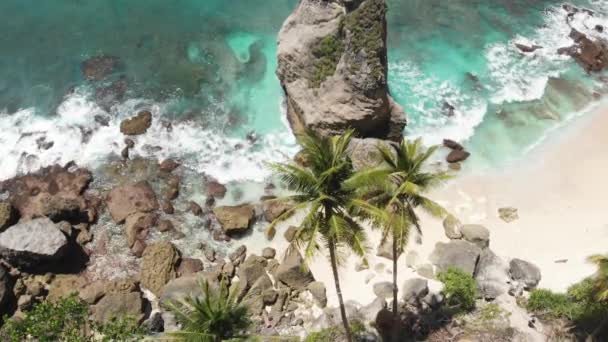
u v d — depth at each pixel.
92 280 37.72
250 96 49.09
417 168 27.30
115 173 43.28
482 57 53.84
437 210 27.52
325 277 37.56
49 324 32.25
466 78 51.75
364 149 41.59
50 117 46.59
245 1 57.81
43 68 50.25
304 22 44.50
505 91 50.97
